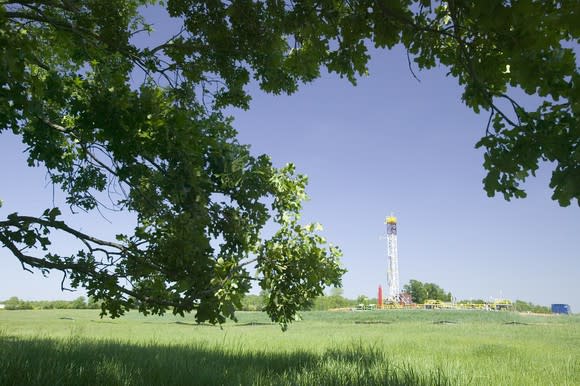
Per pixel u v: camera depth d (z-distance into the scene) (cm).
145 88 607
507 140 363
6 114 623
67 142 909
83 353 1256
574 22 285
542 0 296
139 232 715
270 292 800
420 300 16125
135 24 963
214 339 2462
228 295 638
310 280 788
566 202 319
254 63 722
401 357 1521
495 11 304
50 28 859
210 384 962
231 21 658
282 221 805
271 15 554
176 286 665
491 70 384
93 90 606
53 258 702
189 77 754
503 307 11075
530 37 314
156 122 604
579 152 317
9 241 662
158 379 955
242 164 768
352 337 2684
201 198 701
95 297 721
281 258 788
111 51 696
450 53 427
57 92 616
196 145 651
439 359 1538
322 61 502
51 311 9462
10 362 938
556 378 1240
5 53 456
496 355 1752
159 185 714
